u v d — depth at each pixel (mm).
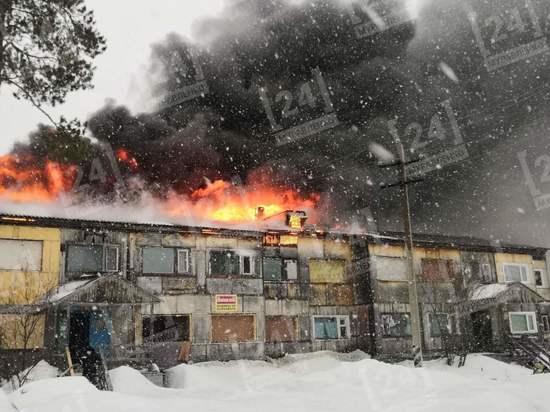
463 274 34594
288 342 29297
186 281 26703
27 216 23328
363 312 31328
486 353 30625
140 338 24688
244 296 27938
